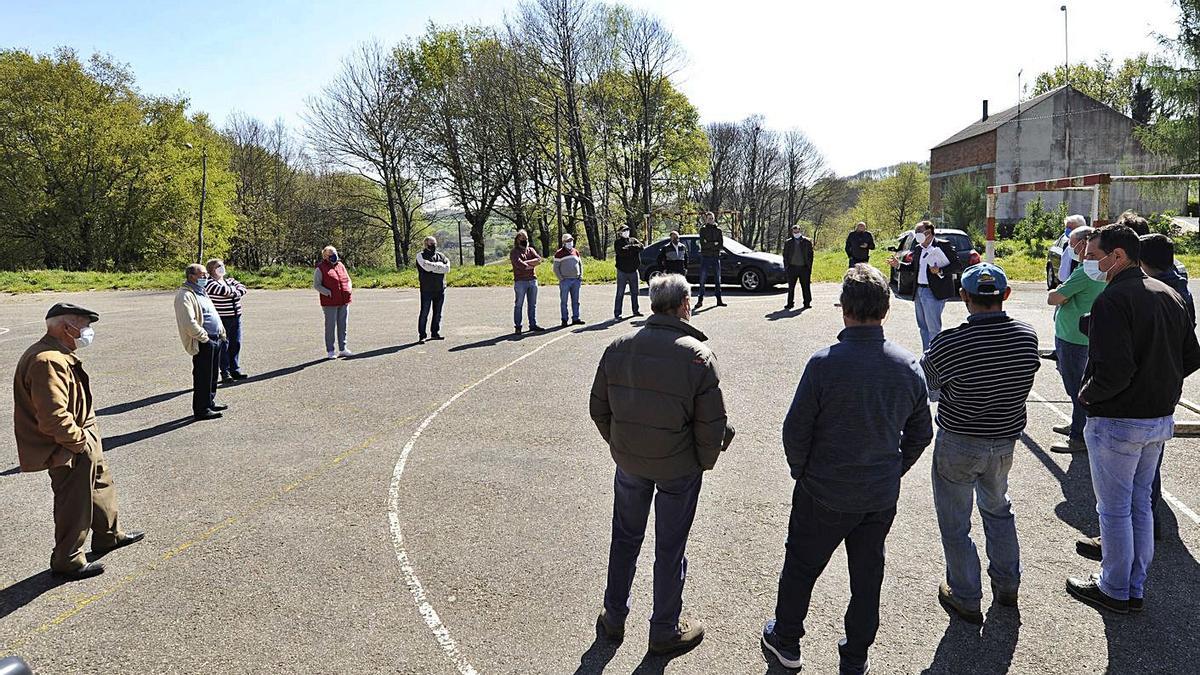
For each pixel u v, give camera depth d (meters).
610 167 40.84
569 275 12.60
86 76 38.78
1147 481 3.53
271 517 4.95
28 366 3.96
